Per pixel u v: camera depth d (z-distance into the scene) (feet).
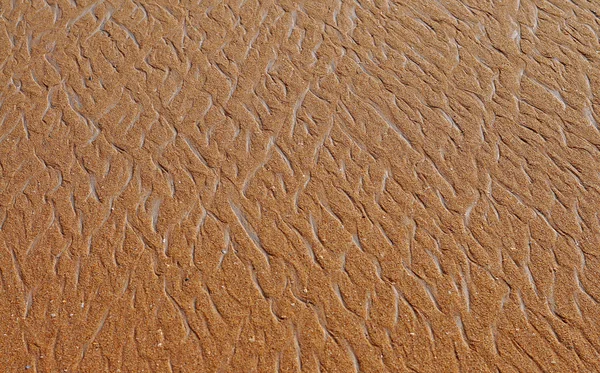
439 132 20.24
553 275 16.80
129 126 20.65
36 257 17.47
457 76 21.88
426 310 16.26
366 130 20.35
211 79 21.99
